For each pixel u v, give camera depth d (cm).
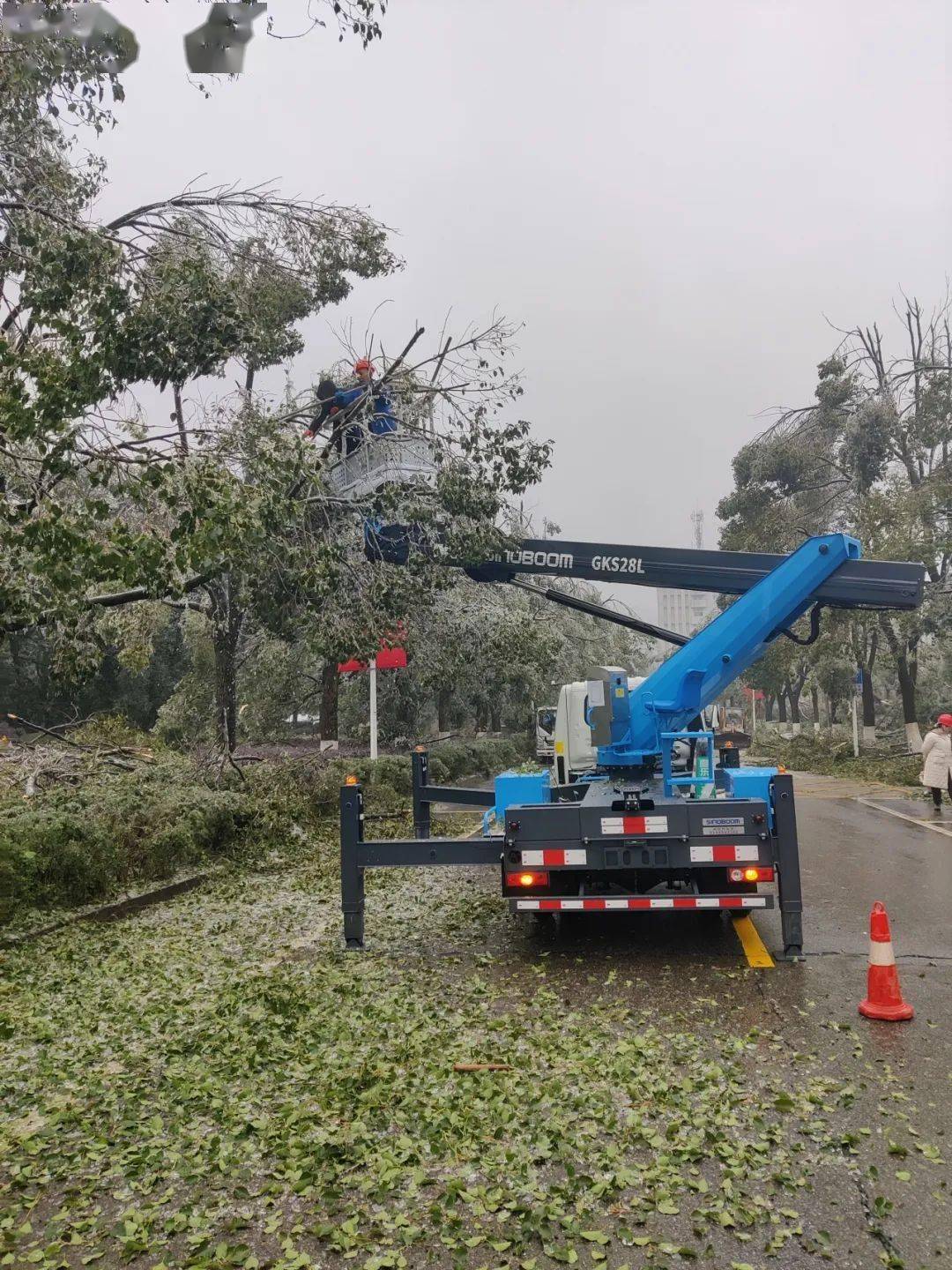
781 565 948
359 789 892
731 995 709
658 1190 414
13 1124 500
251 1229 395
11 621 1017
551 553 1295
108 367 1034
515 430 1598
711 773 898
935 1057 573
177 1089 538
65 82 953
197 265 1151
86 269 1078
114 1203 420
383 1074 548
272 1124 486
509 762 3691
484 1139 466
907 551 2933
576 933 933
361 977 775
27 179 1285
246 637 2106
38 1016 684
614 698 898
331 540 1608
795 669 4650
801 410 3834
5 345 931
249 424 1317
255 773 1716
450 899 1133
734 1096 512
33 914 972
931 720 5044
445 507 1565
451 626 2159
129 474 1014
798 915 810
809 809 2120
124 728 1992
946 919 955
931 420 3297
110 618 2053
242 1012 681
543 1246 379
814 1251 371
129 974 796
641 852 818
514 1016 663
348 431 1720
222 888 1202
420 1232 386
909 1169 432
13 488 1097
